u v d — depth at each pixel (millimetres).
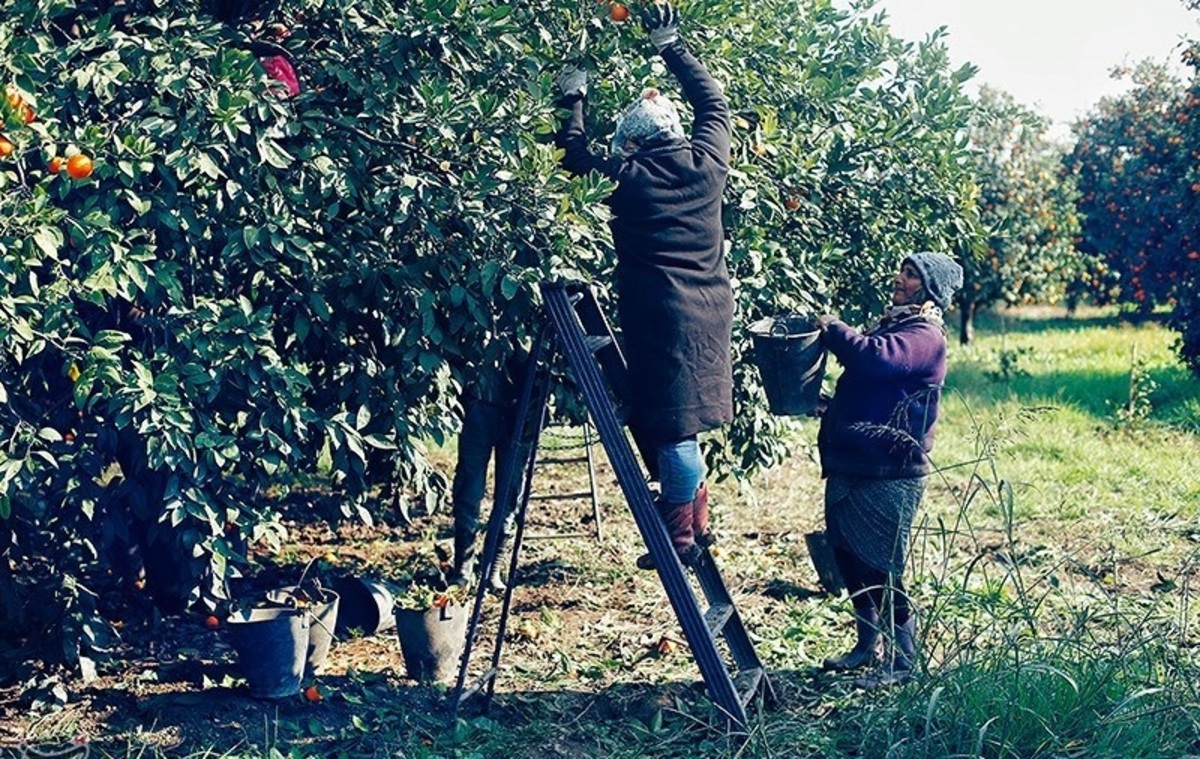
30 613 5938
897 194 7078
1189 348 14070
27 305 4492
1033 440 11000
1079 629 4848
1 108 4211
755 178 6328
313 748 4812
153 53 4820
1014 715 4395
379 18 5289
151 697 5227
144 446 5203
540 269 5184
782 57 6848
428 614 5469
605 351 4961
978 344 23875
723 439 7762
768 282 6473
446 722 5012
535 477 10812
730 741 4609
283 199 5113
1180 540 7711
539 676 5590
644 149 4645
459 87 5258
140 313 5492
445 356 5816
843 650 5781
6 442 4836
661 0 5012
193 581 5559
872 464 5039
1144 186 17141
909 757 4289
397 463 6188
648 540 4633
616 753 4742
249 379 5121
